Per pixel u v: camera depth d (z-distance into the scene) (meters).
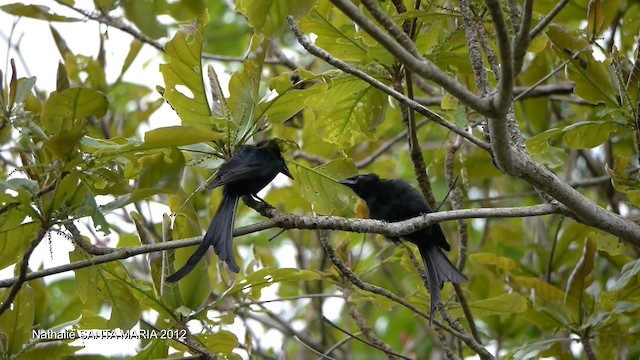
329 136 12.61
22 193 8.46
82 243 9.04
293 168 12.04
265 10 8.83
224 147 10.07
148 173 9.09
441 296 11.98
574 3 13.39
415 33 10.55
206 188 9.60
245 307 12.20
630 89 10.36
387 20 7.78
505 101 7.55
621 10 14.13
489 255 12.80
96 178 9.34
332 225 9.38
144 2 8.91
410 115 10.32
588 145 10.82
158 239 13.66
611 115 10.37
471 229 17.92
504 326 14.58
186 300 10.63
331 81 10.30
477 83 9.04
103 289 10.31
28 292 10.52
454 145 11.89
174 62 9.77
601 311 11.87
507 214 9.15
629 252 15.77
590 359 12.02
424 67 7.46
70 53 13.57
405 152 18.83
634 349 15.04
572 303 12.13
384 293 10.36
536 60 14.04
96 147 8.93
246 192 10.02
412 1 10.80
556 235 13.58
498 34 7.20
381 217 11.32
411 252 11.66
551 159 12.43
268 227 9.45
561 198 8.87
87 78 13.61
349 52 11.33
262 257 15.55
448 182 11.71
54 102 8.50
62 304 16.81
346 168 11.32
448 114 12.68
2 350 10.29
